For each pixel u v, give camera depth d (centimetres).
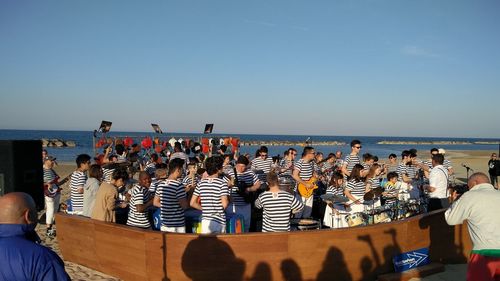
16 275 243
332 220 798
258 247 567
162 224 632
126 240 622
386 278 614
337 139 16600
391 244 640
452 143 14488
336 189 820
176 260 576
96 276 655
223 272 567
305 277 580
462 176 2464
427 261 685
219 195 612
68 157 4591
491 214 455
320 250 586
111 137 1352
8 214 255
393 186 981
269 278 570
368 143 12538
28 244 253
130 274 621
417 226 672
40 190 377
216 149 1477
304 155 877
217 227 609
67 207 952
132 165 1188
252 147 7300
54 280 251
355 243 606
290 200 609
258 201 624
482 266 454
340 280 598
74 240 718
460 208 478
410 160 1129
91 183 759
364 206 801
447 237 715
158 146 1430
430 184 830
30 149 368
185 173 1115
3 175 352
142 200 655
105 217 683
